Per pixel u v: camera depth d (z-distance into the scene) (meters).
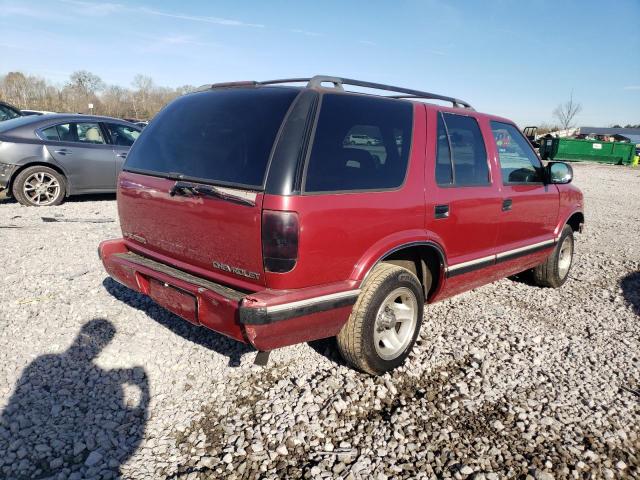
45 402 3.09
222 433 2.90
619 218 11.45
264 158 2.84
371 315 3.26
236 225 2.88
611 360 3.97
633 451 2.91
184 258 3.32
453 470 2.68
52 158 8.81
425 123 3.66
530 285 5.79
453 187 3.80
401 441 2.89
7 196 9.51
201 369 3.53
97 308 4.41
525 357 3.94
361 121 3.21
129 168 3.74
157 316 4.30
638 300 5.42
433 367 3.72
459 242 3.91
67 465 2.62
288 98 3.01
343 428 2.99
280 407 3.14
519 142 4.83
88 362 3.55
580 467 2.74
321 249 2.90
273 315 2.75
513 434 3.00
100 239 6.70
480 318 4.67
